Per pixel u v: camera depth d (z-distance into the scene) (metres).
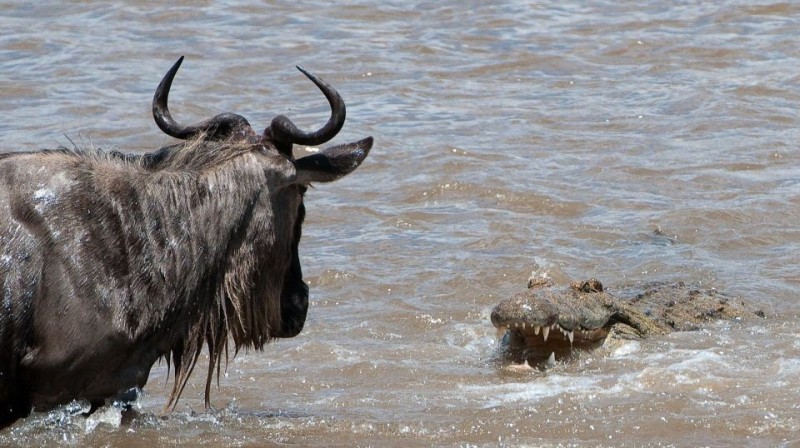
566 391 37.31
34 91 75.75
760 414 34.00
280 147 32.34
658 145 67.44
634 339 43.56
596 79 81.88
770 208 57.56
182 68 82.25
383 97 77.19
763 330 44.66
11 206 30.50
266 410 35.53
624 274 50.38
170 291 31.06
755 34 92.25
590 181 61.53
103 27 91.81
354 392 37.41
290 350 41.41
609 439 32.41
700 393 36.50
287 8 98.25
